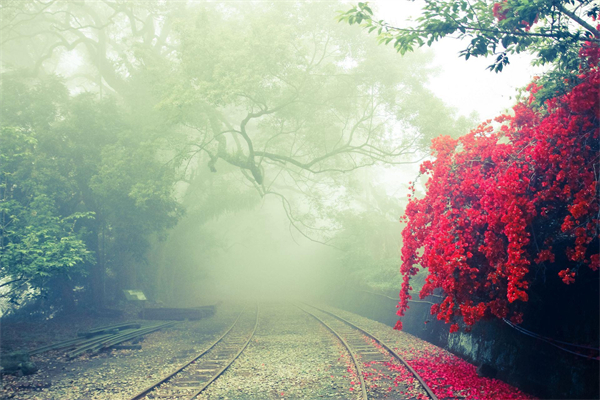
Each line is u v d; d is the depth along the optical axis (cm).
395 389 886
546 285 852
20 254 1323
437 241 880
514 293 714
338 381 978
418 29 752
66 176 2089
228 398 859
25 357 1125
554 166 732
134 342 1596
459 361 1172
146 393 883
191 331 1977
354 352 1335
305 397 858
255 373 1081
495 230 793
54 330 1839
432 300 1641
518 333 930
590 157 720
